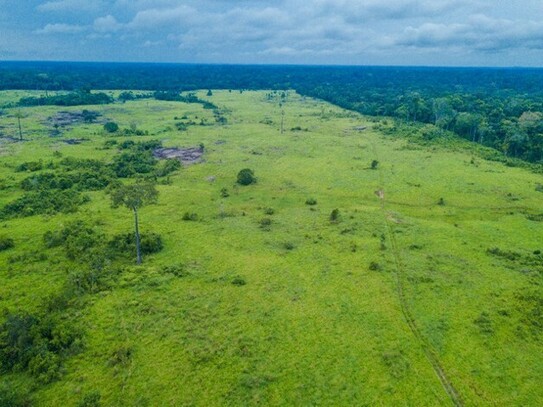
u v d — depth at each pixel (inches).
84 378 1491.1
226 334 1715.1
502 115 6299.2
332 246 2522.1
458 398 1414.9
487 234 2716.5
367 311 1871.3
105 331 1733.5
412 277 2143.2
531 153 4697.3
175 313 1859.0
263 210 3176.7
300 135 5885.8
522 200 3390.7
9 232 2699.3
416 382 1473.9
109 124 6053.2
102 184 3745.1
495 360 1579.7
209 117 7455.7
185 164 4480.8
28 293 2009.1
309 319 1815.9
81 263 2276.1
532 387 1459.2
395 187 3686.0
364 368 1534.2
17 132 5757.9
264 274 2193.7
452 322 1795.0
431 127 6200.8
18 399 1389.0
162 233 2699.3
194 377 1493.6
